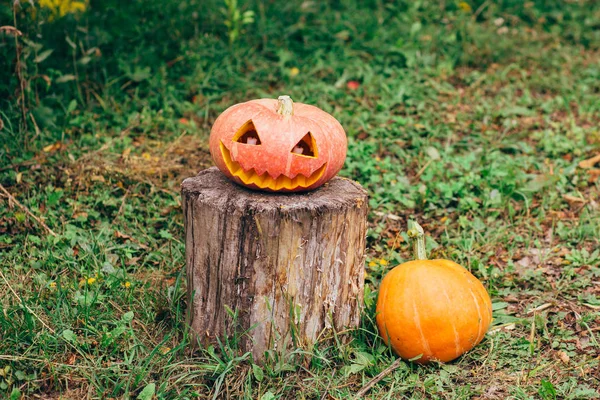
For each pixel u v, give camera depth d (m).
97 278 1.99
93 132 2.59
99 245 2.11
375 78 3.02
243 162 1.72
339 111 2.81
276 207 1.70
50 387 1.74
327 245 1.73
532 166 2.54
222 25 3.38
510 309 1.99
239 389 1.74
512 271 2.12
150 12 3.16
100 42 2.85
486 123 2.78
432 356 1.77
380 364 1.80
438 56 3.33
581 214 2.29
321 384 1.74
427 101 2.91
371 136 2.68
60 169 2.37
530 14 3.84
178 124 2.69
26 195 2.28
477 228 2.25
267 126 1.71
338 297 1.78
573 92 3.05
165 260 2.10
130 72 2.85
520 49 3.41
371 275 2.08
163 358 1.79
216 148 1.76
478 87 3.07
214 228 1.72
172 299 1.92
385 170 2.50
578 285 2.04
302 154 1.74
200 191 1.76
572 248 2.18
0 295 1.92
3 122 2.49
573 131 2.71
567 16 3.83
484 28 3.58
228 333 1.77
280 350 1.76
